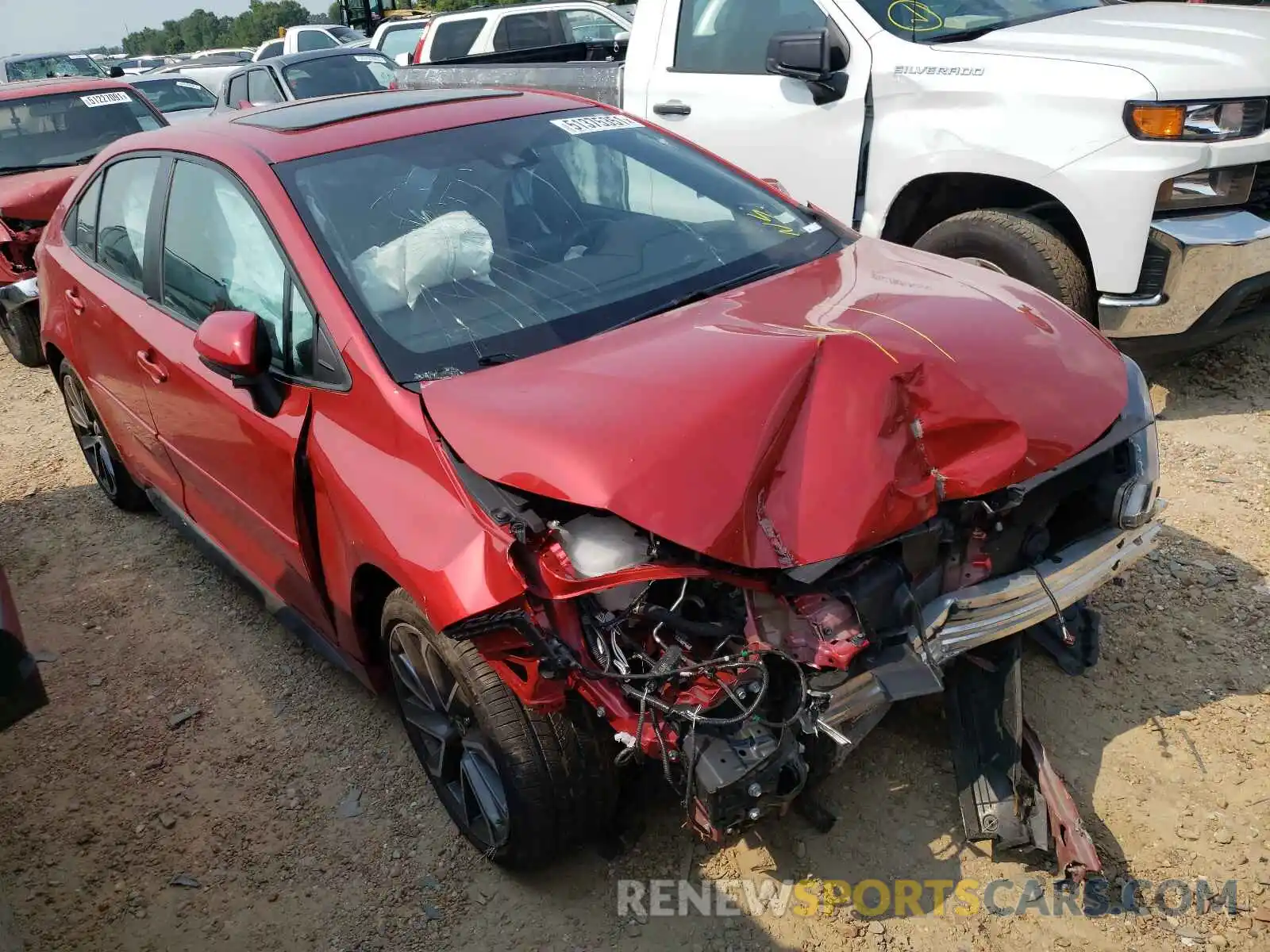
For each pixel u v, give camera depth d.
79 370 4.50
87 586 4.53
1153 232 4.43
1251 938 2.45
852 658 2.24
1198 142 4.31
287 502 3.00
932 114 4.91
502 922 2.68
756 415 2.31
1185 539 3.94
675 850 2.80
